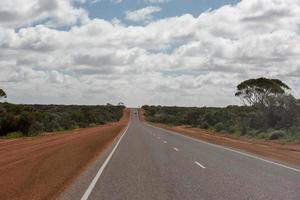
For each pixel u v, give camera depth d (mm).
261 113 51438
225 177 14516
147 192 11516
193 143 33719
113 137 41938
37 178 14094
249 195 11078
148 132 54656
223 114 79188
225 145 31609
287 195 11102
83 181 13531
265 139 40688
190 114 103750
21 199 10516
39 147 27938
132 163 18938
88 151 25328
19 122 52125
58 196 10922
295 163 19375
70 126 74562
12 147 28359
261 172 15898
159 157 21812
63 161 19484
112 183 13109
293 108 48312
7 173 15266
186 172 15828
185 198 10648
